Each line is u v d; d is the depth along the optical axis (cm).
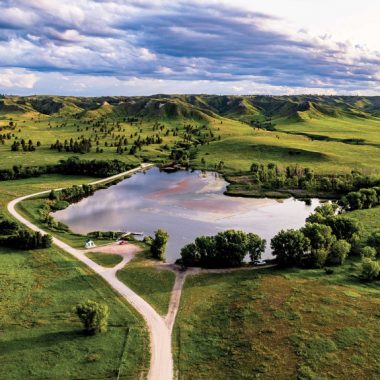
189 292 8306
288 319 6825
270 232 12738
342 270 8994
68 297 8006
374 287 8031
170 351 6275
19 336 6644
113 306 7675
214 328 6856
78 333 6750
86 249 10694
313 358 5788
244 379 5506
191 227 13188
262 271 9125
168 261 10212
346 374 5434
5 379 5591
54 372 5744
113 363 5956
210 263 9700
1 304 7675
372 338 6131
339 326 6506
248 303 7494
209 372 5728
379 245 10062
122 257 10162
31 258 9906
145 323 7088
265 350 6069
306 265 9362
